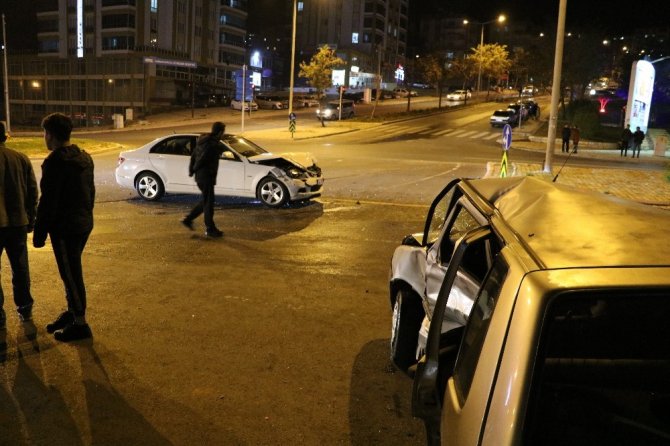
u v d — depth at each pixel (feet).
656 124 205.57
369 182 56.59
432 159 88.38
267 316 19.02
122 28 266.98
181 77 286.87
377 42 384.47
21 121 306.35
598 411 5.90
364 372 15.16
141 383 14.24
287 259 26.48
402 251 15.53
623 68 275.39
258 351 16.29
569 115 173.47
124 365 15.17
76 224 15.98
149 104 268.62
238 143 42.80
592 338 5.98
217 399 13.57
